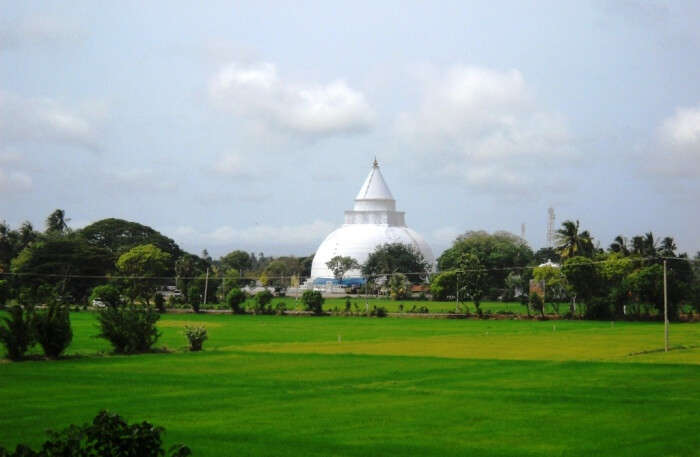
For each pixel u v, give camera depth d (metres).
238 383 53.78
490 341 89.75
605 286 144.38
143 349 74.81
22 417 41.72
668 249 182.62
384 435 37.81
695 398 47.69
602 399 47.38
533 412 43.25
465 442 36.53
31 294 148.25
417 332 104.69
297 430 38.81
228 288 181.75
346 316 147.00
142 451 23.31
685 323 129.12
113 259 194.75
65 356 70.19
